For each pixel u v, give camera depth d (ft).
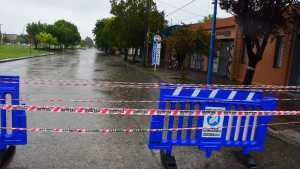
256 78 59.36
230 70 74.18
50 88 43.42
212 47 48.08
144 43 111.65
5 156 16.51
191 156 18.62
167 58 118.32
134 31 114.21
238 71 69.41
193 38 71.10
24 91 39.70
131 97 39.04
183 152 19.22
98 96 38.65
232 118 17.40
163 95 17.06
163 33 110.93
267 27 38.47
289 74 49.75
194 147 20.22
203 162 17.79
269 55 55.21
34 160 16.57
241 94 17.60
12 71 65.36
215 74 82.17
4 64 83.10
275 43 53.57
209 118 17.22
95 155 17.79
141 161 17.33
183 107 17.52
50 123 23.98
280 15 38.14
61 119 25.31
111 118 26.66
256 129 17.85
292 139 22.29
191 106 17.43
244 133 17.66
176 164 17.15
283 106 35.06
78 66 94.58
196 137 17.38
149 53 121.80
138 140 20.94
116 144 19.90
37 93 38.73
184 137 18.51
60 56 169.48
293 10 39.83
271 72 54.49
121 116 27.58
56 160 16.72
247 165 17.67
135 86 50.34
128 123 25.43
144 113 15.96
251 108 17.93
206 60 91.09
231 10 40.24
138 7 112.88
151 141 17.01
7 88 16.57
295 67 49.32
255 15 37.78
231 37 73.46
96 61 135.54
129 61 136.98
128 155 18.10
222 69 81.00
